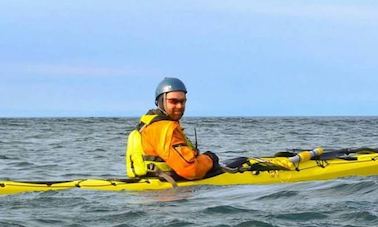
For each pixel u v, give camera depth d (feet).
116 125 217.77
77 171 53.72
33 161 62.95
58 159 65.62
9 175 50.75
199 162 35.27
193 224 25.73
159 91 35.76
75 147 86.07
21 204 30.53
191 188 34.58
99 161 63.41
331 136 117.60
